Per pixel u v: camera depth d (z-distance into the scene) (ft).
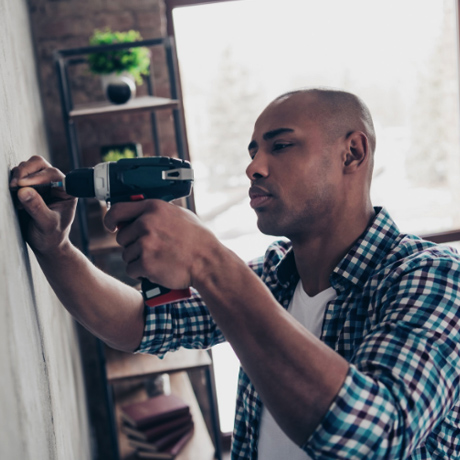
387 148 9.40
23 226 3.02
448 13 9.06
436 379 2.54
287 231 3.40
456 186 9.60
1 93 3.02
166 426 7.14
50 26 7.86
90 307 3.44
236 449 3.87
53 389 3.68
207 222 9.64
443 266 2.89
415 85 9.21
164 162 2.73
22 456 2.01
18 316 2.36
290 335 2.29
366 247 3.36
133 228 2.42
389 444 2.38
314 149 3.28
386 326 2.69
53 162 8.09
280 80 9.04
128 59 6.86
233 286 2.35
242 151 9.39
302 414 2.30
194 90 8.89
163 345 3.92
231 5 8.68
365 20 8.91
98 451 8.62
